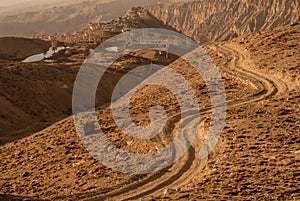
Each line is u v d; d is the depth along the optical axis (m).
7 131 75.25
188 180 30.77
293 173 26.66
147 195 29.78
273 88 49.31
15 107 86.75
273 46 65.25
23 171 40.88
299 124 35.72
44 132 51.66
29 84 100.31
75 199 31.00
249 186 25.89
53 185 35.84
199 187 27.28
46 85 103.44
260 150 31.42
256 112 40.62
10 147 49.88
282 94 45.94
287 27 75.25
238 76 55.38
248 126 36.78
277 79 52.28
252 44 69.19
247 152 31.50
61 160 41.16
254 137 34.12
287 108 40.38
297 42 64.69
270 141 32.88
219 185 26.89
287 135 33.47
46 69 125.19
